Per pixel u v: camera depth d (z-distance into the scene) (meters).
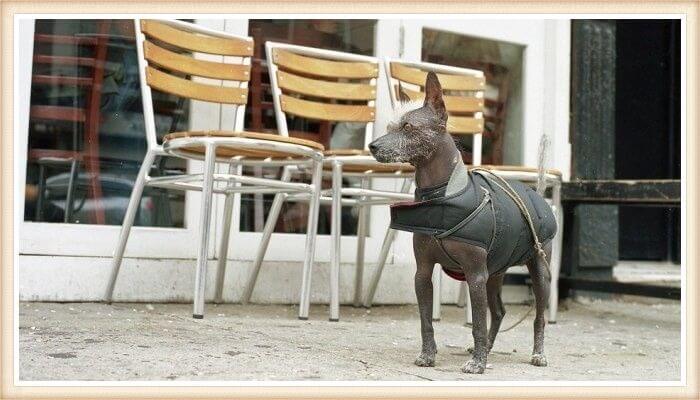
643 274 5.65
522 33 4.77
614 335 3.43
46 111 3.61
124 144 3.79
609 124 5.00
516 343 3.07
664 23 6.57
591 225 4.81
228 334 2.79
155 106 3.85
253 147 3.02
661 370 2.54
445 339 3.08
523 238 2.45
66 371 2.06
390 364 2.40
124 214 3.77
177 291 3.72
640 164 6.53
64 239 3.52
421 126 2.30
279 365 2.27
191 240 3.79
